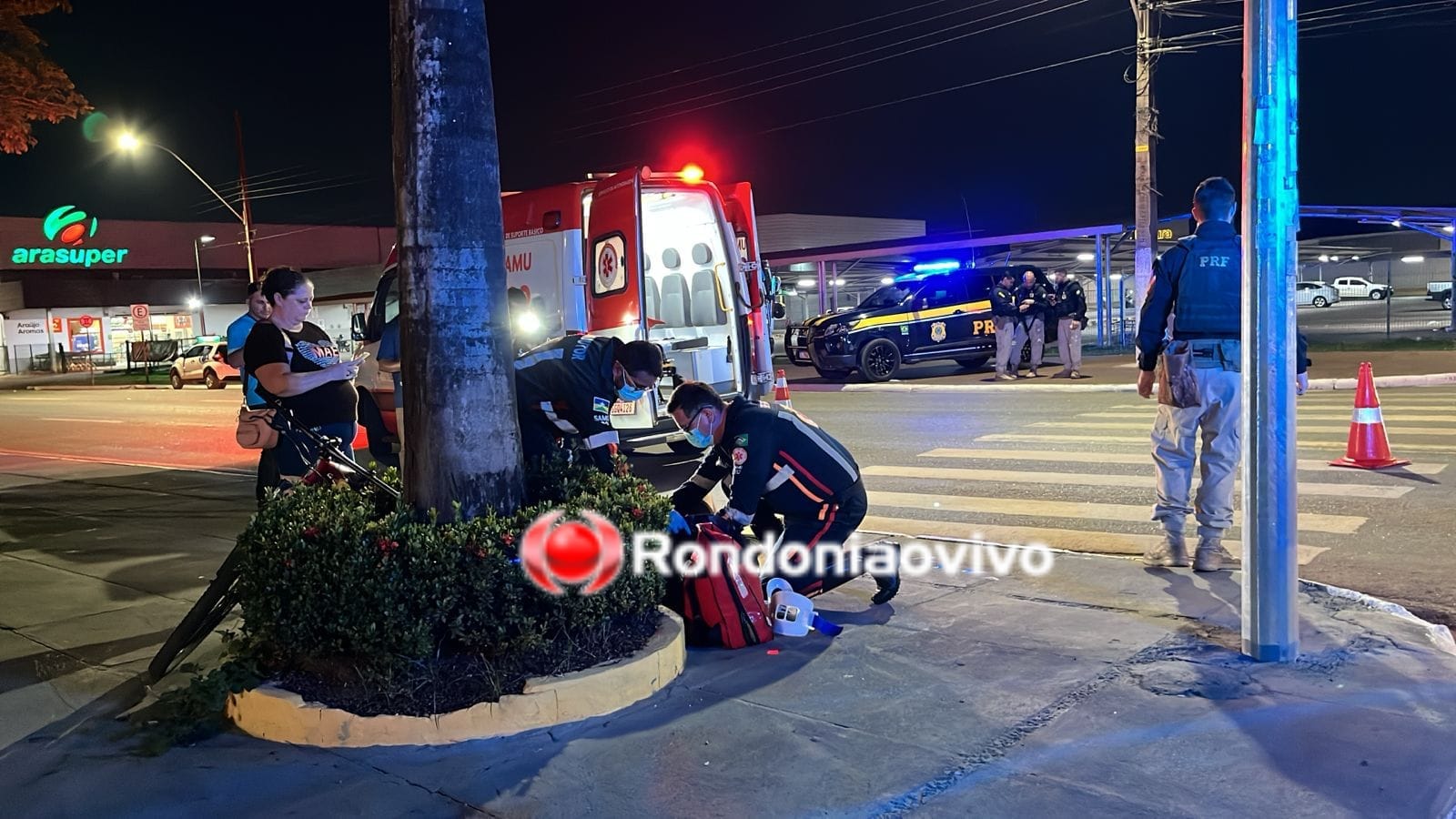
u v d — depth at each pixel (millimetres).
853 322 18203
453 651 3938
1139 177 19594
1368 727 3504
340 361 5062
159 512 8500
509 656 3891
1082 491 7914
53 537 7570
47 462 12914
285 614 3850
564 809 3195
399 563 3711
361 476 4457
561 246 8742
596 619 3990
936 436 11273
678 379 7312
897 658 4371
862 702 3922
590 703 3830
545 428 4863
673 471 9852
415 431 4012
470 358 3984
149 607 5570
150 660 4703
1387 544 5988
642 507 4258
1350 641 4297
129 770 3568
